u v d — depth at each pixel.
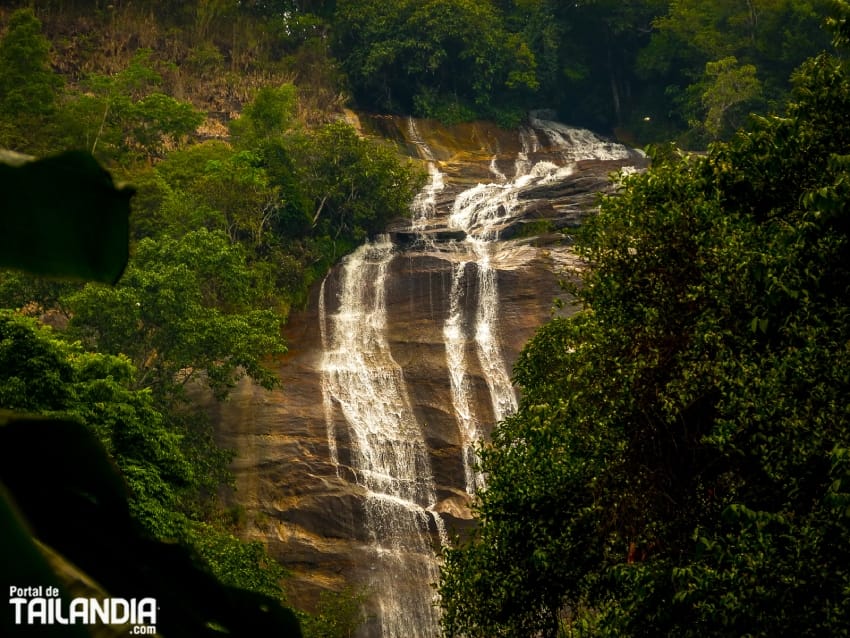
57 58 82.56
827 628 15.13
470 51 93.31
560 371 23.42
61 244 1.78
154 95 72.00
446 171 82.81
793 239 16.23
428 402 57.00
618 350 19.00
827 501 14.43
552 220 69.25
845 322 15.85
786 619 15.13
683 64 98.31
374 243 68.81
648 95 100.75
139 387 47.47
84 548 1.97
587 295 19.98
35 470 1.98
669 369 18.58
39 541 1.90
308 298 63.50
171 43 88.19
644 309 18.75
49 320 54.66
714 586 15.46
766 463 16.42
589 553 19.98
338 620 45.06
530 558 20.16
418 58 92.88
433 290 62.69
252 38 93.00
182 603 2.05
